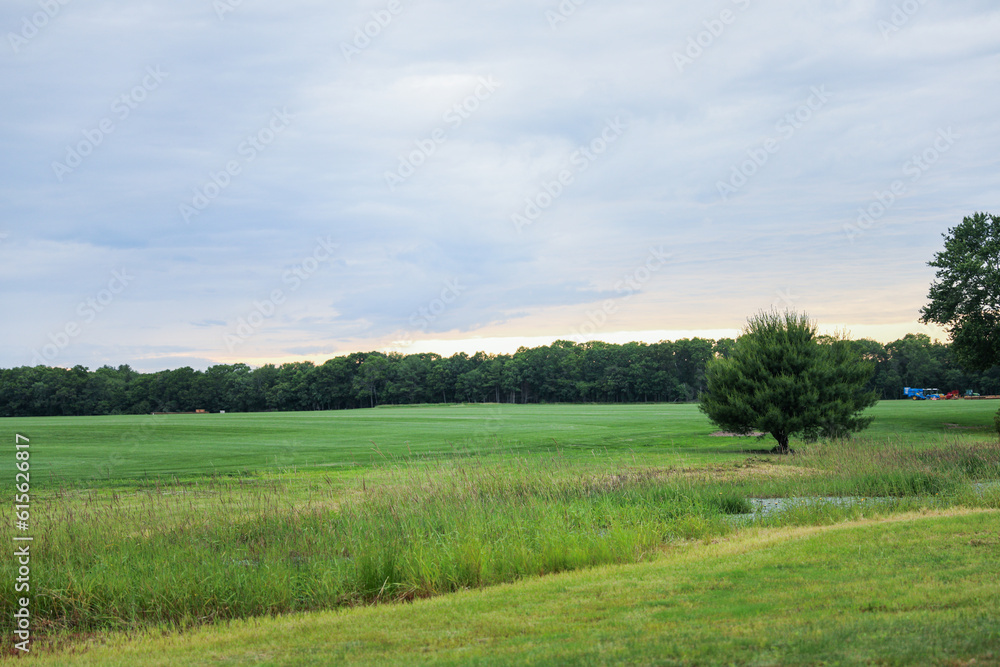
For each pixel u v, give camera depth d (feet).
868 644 18.85
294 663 21.61
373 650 22.39
